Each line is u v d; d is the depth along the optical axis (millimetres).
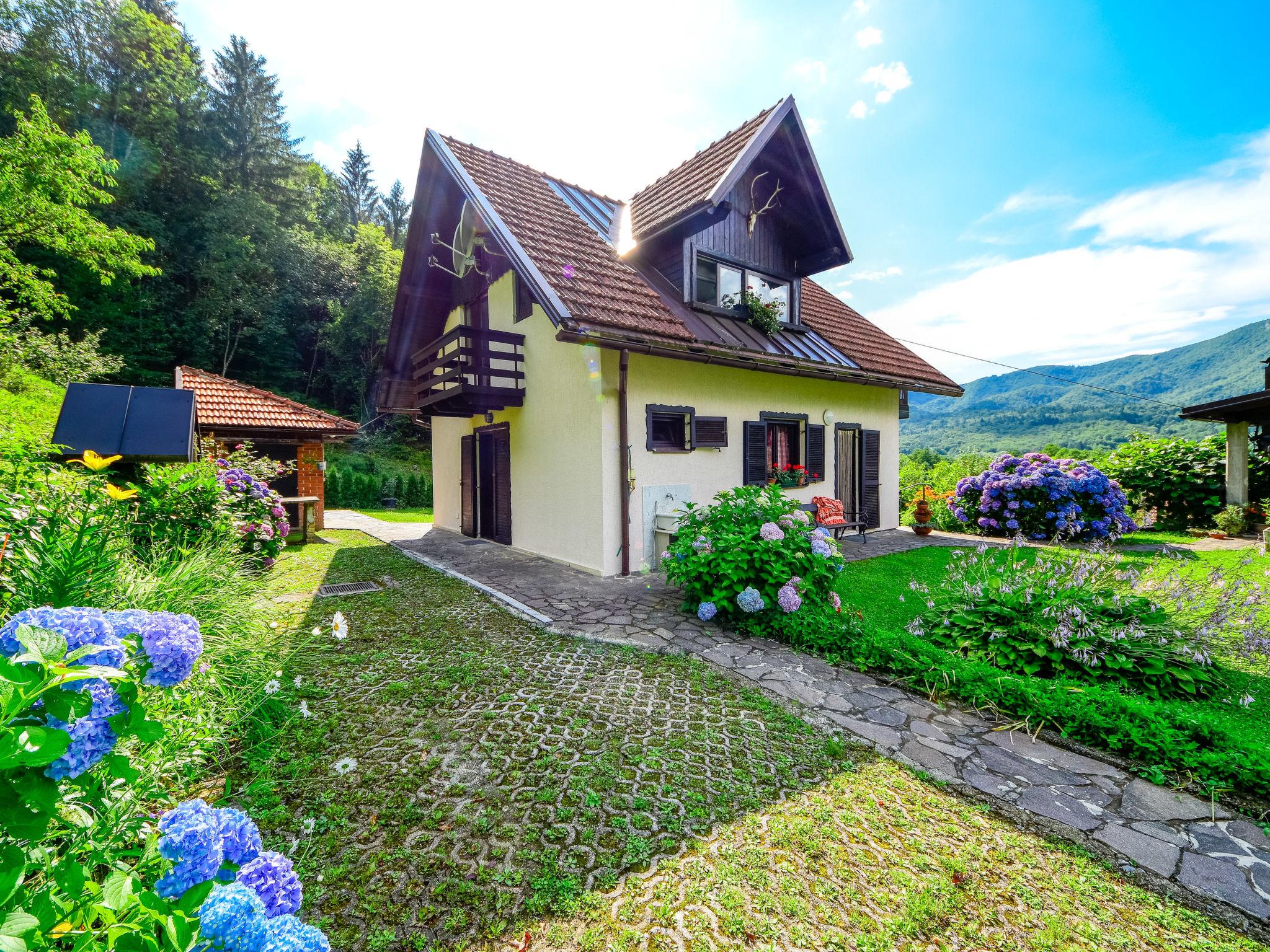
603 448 6559
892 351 11352
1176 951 1612
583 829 2092
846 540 9469
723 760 2602
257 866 1052
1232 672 3598
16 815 829
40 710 858
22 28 20938
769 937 1627
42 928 792
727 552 4738
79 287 20828
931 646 3715
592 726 2916
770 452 8820
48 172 11211
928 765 2609
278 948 860
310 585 6156
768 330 8641
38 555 2146
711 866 1917
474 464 10219
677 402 7297
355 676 3523
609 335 5680
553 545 7574
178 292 25297
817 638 4086
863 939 1628
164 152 26156
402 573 6852
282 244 28859
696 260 8062
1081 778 2520
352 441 29297
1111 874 1922
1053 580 4070
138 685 1076
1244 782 2359
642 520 6922
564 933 1626
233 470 6137
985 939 1645
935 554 8086
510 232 6570
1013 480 9266
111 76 25594
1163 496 10648
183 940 838
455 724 2908
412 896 1751
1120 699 2934
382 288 31453
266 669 2959
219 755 2480
